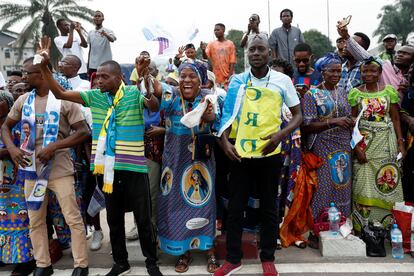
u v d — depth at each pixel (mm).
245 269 3605
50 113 3479
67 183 3564
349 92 4223
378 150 4051
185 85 3445
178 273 3613
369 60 4051
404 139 4379
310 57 5059
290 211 4043
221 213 4078
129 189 3412
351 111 4066
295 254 3918
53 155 3496
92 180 4449
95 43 7480
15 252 3707
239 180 3441
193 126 3219
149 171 4016
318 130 3934
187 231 3564
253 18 6527
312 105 3938
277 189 3457
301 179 4020
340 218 3963
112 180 3285
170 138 3594
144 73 3162
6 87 4879
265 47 3318
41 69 3164
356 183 4164
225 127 3354
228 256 3477
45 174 3473
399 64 4793
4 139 3580
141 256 3926
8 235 3732
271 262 3439
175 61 3943
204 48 6398
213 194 3697
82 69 7254
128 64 6141
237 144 3318
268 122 3275
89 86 4926
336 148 3971
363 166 4113
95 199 4012
